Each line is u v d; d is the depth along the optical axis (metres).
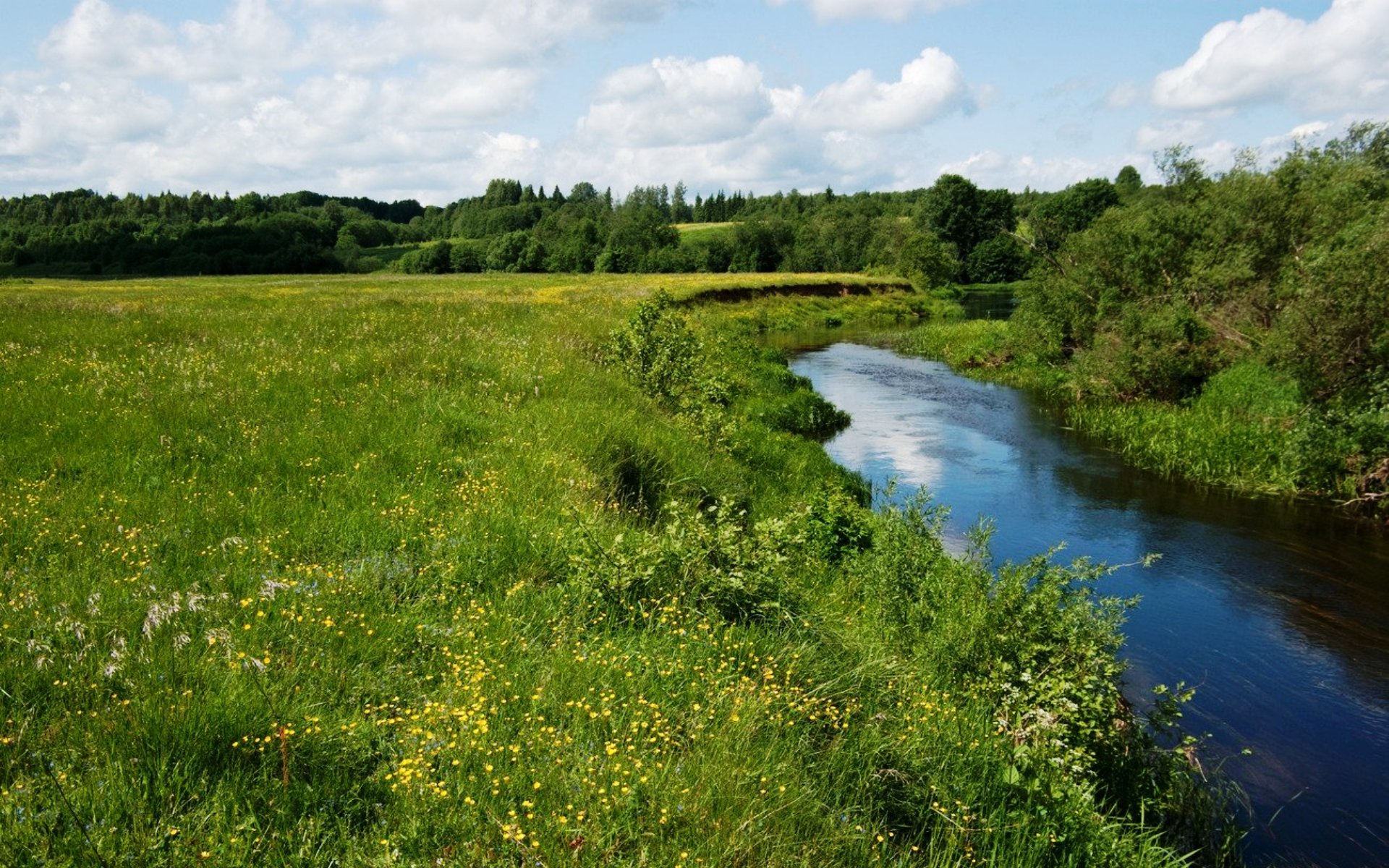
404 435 10.71
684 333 20.77
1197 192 28.20
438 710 4.77
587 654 5.80
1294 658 10.01
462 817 3.99
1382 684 9.41
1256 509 15.72
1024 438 21.64
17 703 4.46
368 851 3.81
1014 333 34.47
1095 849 5.48
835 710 5.94
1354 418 15.88
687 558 7.36
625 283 59.56
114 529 7.17
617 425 12.84
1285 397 19.23
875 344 43.88
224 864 3.53
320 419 11.05
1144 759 7.26
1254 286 23.81
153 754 4.16
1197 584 12.19
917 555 9.07
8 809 3.58
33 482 8.27
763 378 25.69
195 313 22.67
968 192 112.75
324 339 16.94
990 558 9.37
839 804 4.94
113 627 5.40
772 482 15.15
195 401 11.34
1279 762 7.93
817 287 67.69
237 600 6.02
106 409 10.98
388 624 5.89
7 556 6.46
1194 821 6.72
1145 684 9.38
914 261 90.56
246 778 4.11
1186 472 17.95
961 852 4.94
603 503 9.97
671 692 5.57
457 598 6.64
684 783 4.46
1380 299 16.30
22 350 14.70
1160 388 24.12
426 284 60.00
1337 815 7.13
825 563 11.00
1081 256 31.12
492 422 11.88
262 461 9.37
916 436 21.75
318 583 6.32
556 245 126.19
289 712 4.58
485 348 17.03
